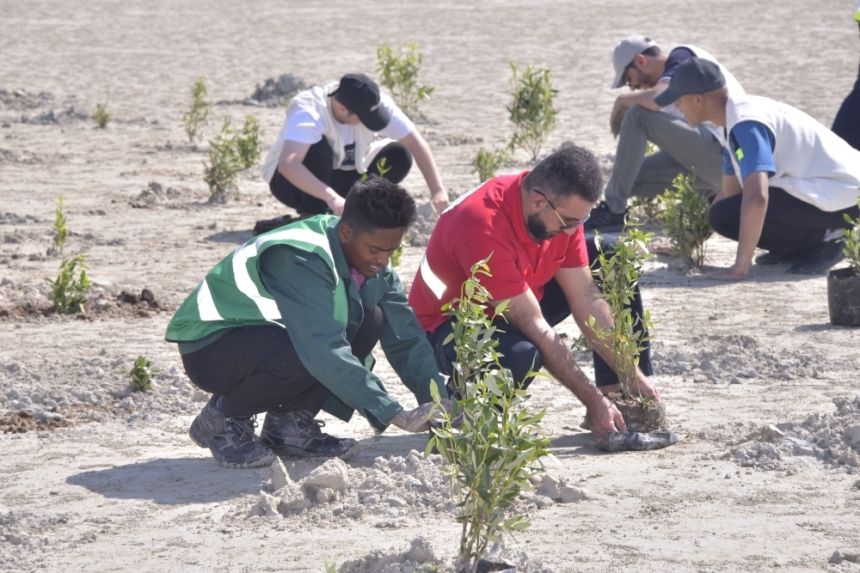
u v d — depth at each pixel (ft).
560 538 17.99
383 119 39.04
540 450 15.89
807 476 20.49
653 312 33.19
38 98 82.74
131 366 28.30
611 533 18.16
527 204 21.76
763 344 29.58
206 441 22.06
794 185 36.78
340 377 20.25
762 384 26.37
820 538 17.85
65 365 28.40
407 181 54.49
